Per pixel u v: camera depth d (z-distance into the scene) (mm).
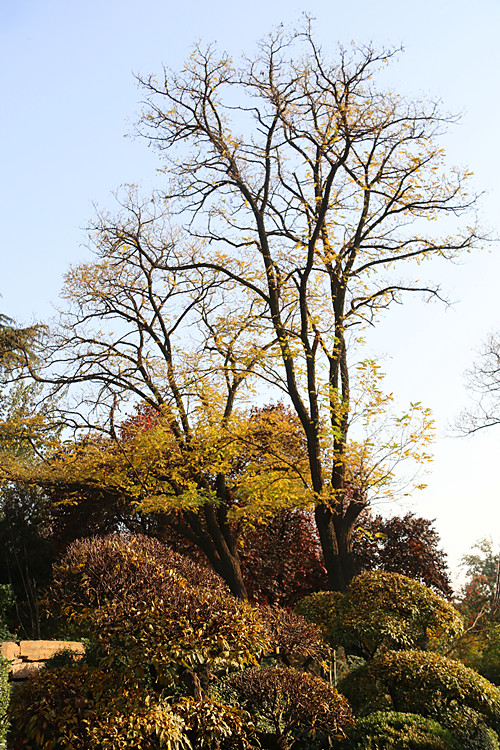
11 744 7219
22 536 17844
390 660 8781
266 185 15961
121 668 7125
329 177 14609
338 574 13836
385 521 19250
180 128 15836
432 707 8164
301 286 14656
